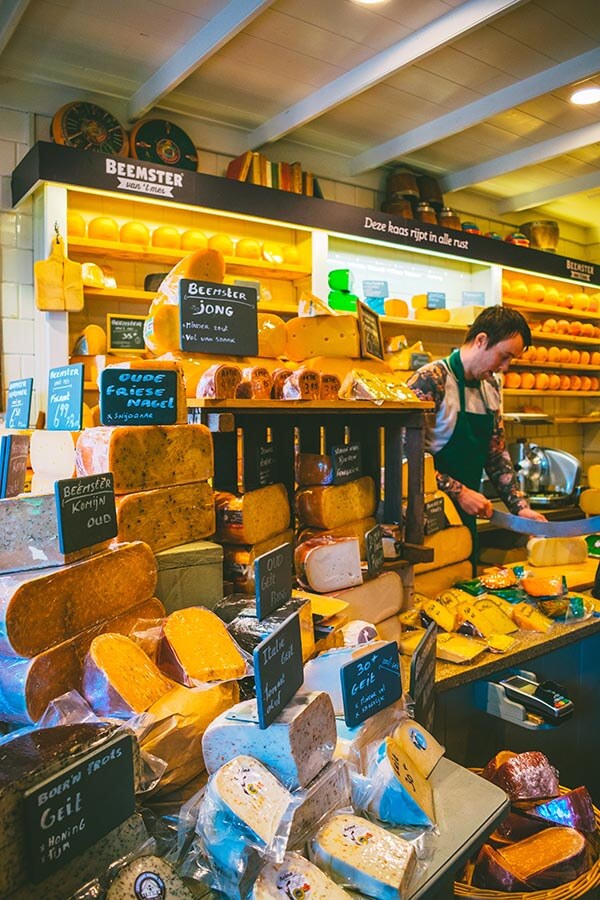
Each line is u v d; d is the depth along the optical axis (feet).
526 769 5.09
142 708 3.07
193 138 12.46
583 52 10.34
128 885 2.53
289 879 2.73
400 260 15.62
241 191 11.32
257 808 2.81
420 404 6.31
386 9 9.11
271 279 13.37
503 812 3.52
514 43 10.05
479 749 6.28
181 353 5.37
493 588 7.58
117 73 10.78
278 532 5.41
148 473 4.18
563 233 20.26
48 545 3.37
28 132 10.84
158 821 3.04
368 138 13.60
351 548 5.33
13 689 3.16
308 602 4.22
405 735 3.80
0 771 2.36
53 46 9.98
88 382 10.16
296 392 5.37
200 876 2.83
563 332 18.26
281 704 3.08
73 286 10.07
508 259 16.10
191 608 3.72
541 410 19.67
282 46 10.06
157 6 8.97
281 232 13.39
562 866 4.42
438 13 9.23
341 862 2.87
